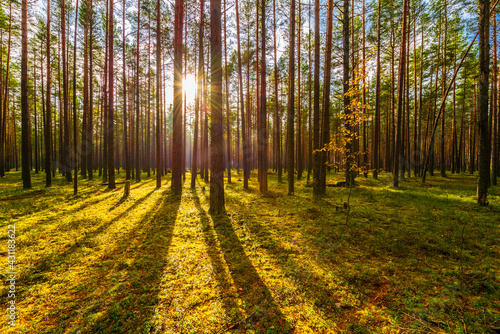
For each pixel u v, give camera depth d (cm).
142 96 2838
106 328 283
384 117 3098
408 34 1875
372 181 1772
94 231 645
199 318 300
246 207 941
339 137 732
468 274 386
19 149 4684
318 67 1077
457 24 1862
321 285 369
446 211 776
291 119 1216
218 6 779
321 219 732
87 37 1897
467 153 3641
